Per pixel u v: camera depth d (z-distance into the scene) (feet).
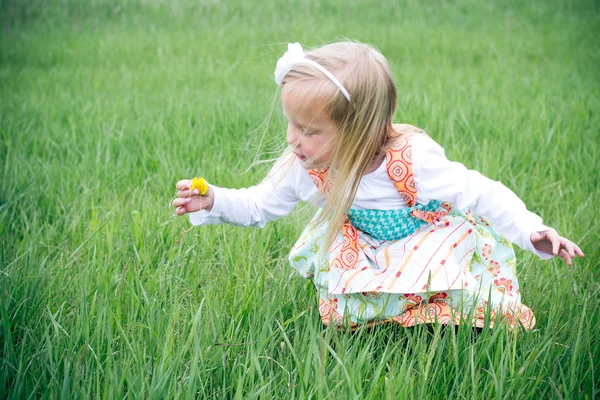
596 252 12.00
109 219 13.08
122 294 10.14
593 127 18.88
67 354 8.37
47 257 11.16
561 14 36.32
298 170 9.72
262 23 35.47
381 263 9.50
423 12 37.68
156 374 8.11
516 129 18.67
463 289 9.08
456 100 21.43
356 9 38.06
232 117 19.47
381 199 9.36
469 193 9.07
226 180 15.31
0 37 32.04
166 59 28.86
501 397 7.91
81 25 35.04
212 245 12.21
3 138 18.17
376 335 9.21
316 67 8.66
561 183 15.35
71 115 19.79
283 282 10.32
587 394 8.21
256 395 7.61
